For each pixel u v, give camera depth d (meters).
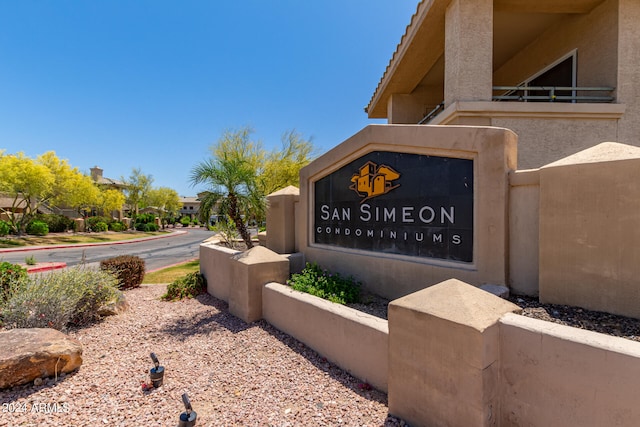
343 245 6.62
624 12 7.05
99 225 37.06
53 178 27.34
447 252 4.83
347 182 6.54
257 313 5.86
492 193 4.30
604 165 3.26
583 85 8.04
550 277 3.69
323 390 3.62
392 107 13.61
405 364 2.94
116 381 3.93
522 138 7.04
